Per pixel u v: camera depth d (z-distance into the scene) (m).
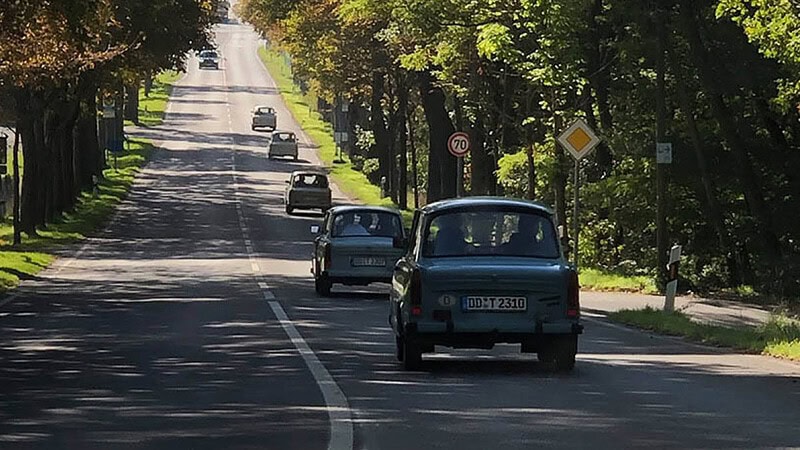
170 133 115.25
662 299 29.39
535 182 39.00
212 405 13.02
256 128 121.00
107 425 11.74
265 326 22.69
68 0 25.23
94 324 23.39
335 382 14.87
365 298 29.61
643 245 38.59
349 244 29.41
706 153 34.94
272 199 71.56
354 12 41.53
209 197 71.44
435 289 15.44
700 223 36.78
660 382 14.77
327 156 100.69
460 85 42.38
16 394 13.99
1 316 25.17
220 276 36.56
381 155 76.12
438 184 56.28
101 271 38.34
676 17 33.12
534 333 15.42
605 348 19.08
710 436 10.87
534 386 14.43
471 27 37.97
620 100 37.97
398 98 66.12
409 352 15.87
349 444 10.55
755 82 32.97
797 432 11.08
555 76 34.75
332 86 71.25
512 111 42.12
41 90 46.09
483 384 14.65
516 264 15.57
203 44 52.44
